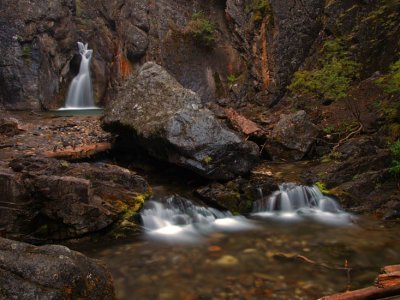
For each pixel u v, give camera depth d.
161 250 6.31
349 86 12.89
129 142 9.73
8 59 17.52
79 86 20.66
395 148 8.52
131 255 6.12
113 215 6.77
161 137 8.27
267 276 5.43
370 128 10.61
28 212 6.34
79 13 21.59
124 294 4.99
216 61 17.81
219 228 7.28
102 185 7.27
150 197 7.79
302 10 15.63
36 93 17.94
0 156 8.40
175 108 8.67
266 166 9.84
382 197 7.92
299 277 5.39
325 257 6.01
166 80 9.52
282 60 15.62
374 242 6.54
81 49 20.84
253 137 10.62
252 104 16.20
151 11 18.77
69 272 3.98
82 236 6.56
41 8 18.39
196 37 17.94
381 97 11.52
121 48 19.55
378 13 13.48
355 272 5.50
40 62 18.23
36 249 4.20
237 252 6.22
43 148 9.34
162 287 5.17
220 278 5.39
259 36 16.25
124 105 9.60
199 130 8.26
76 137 10.60
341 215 7.76
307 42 15.59
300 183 8.55
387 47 13.04
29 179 6.41
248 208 8.02
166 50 18.19
